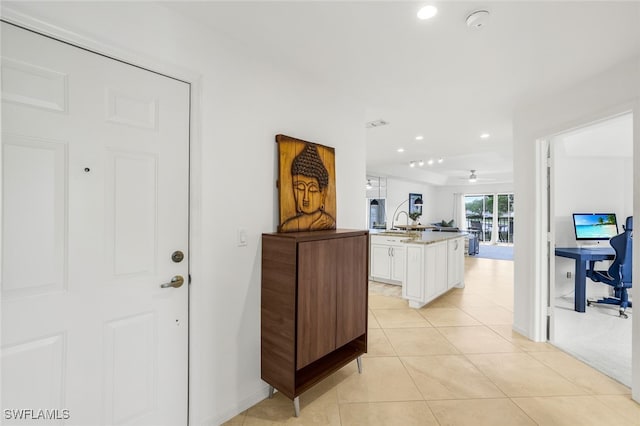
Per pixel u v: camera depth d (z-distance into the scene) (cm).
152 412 145
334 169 236
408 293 374
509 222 1028
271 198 194
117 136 132
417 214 653
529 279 275
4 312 107
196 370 157
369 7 145
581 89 225
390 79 226
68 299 121
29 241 112
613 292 397
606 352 250
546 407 180
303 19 154
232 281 173
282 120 202
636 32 162
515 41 173
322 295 182
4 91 107
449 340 274
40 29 112
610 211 404
